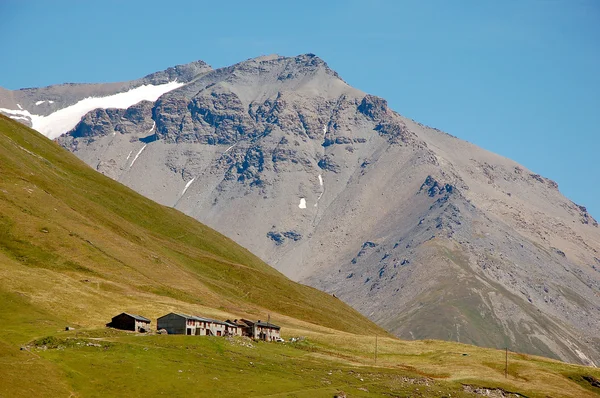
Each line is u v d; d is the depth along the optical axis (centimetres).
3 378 16050
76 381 17088
